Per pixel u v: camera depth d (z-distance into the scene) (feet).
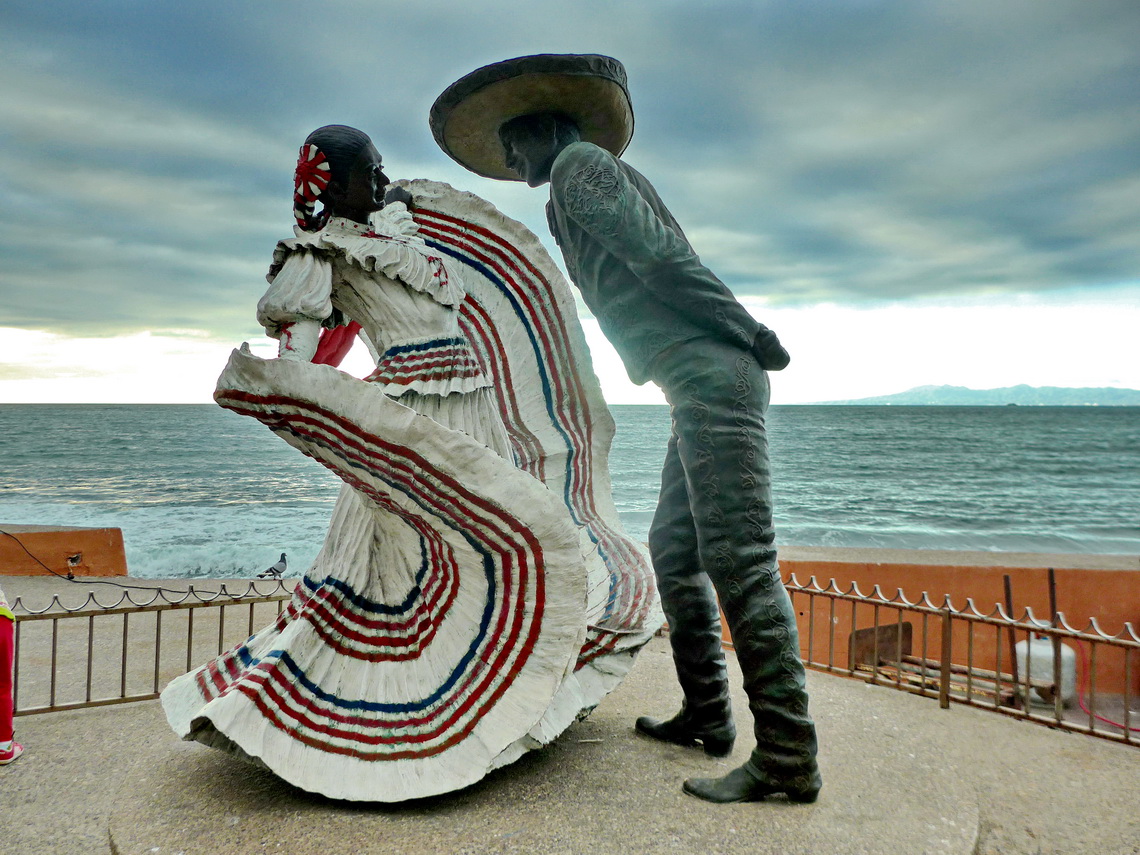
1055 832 12.34
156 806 10.71
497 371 14.83
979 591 28.32
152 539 63.10
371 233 12.06
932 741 14.19
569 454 14.88
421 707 10.99
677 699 15.96
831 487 128.47
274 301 10.78
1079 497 116.16
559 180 11.89
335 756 10.69
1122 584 27.55
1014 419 396.37
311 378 10.07
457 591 11.21
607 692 12.82
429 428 9.92
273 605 31.27
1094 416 436.76
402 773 10.60
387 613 11.64
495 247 14.98
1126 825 12.56
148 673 21.42
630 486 117.91
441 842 9.78
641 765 12.37
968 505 106.52
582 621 10.64
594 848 9.76
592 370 14.88
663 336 11.80
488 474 10.15
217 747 10.26
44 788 12.79
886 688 18.78
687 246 11.80
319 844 9.70
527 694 10.55
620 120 13.60
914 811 11.10
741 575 11.24
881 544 73.36
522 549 10.57
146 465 155.02
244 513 85.40
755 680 11.19
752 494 11.33
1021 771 14.51
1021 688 20.89
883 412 515.09
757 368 11.71
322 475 136.26
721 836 10.16
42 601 33.09
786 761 11.06
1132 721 20.68
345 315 12.80
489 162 15.14
